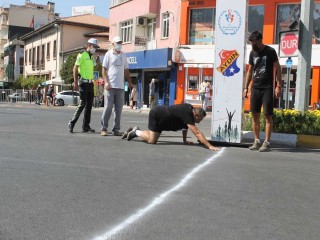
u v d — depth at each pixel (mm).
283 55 9656
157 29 30031
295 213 4051
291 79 22672
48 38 51438
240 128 8094
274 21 23531
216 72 8180
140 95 30922
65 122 12555
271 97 7512
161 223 3631
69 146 7297
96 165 5785
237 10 7949
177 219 3744
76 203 4098
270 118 7586
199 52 26344
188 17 27094
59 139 8133
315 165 6414
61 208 3936
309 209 4195
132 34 32500
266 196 4582
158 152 6984
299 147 8328
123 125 12500
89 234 3334
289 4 23234
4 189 4477
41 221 3586
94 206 4027
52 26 48688
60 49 46875
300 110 9117
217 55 8156
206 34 26500
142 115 20641
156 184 4891
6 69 74938
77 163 5871
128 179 5078
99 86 32031
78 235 3307
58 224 3529
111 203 4137
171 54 27219
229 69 8086
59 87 45469
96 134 9258
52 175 5141
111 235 3324
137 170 5566
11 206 3947
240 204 4254
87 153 6668
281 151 7680
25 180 4863
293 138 8461
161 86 29250
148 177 5207
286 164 6402
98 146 7395
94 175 5211
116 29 34812
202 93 24953
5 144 7277
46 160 5996
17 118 13836
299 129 8602
